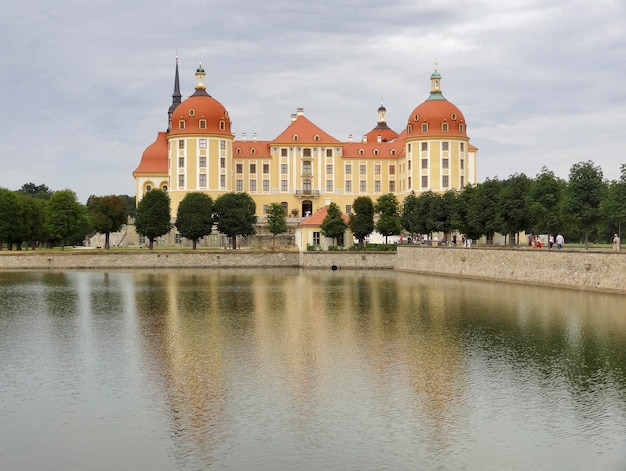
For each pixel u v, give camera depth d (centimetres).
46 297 9712
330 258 16100
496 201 12988
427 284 11256
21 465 3434
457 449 3547
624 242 17350
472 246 13612
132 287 11250
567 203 10519
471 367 5069
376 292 10088
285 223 18925
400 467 3353
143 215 17688
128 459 3475
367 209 17050
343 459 3441
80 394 4503
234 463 3409
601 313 7225
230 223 17688
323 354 5591
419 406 4181
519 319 7038
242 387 4609
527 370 4950
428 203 15475
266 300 9225
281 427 3853
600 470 3306
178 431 3816
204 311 8150
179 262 16450
